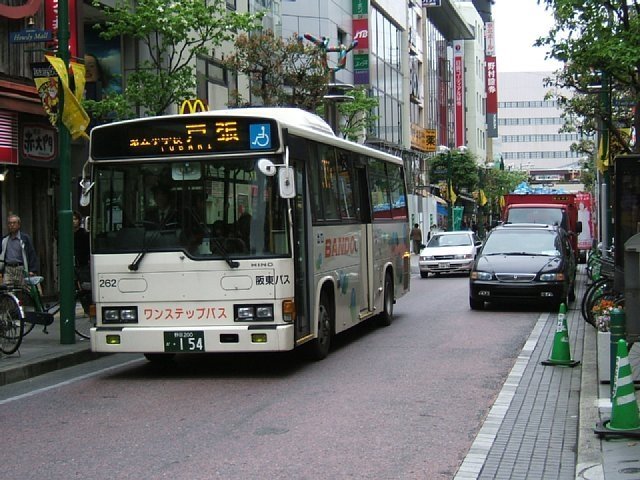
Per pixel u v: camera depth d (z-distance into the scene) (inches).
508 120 6274.6
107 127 442.0
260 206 426.9
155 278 434.3
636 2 666.2
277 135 423.8
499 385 410.3
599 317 435.2
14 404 385.1
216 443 302.8
